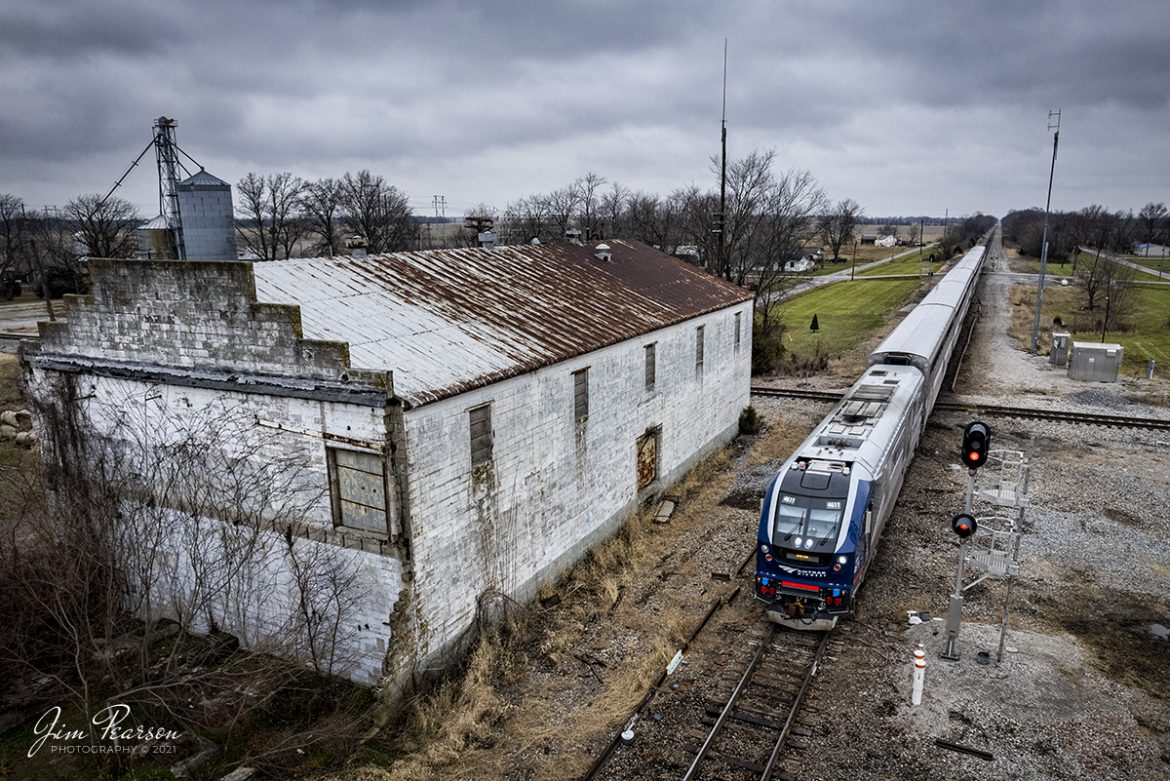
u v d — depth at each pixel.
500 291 17.55
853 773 10.27
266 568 12.62
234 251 15.62
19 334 45.12
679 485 21.64
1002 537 17.31
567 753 10.79
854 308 63.31
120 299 12.95
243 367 12.04
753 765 10.38
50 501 14.28
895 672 12.56
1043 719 11.34
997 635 13.63
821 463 14.62
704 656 13.17
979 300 60.81
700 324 22.12
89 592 12.77
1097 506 19.50
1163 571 16.03
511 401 13.77
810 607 13.64
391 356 12.45
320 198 73.25
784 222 55.62
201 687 11.31
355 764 10.39
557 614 14.73
